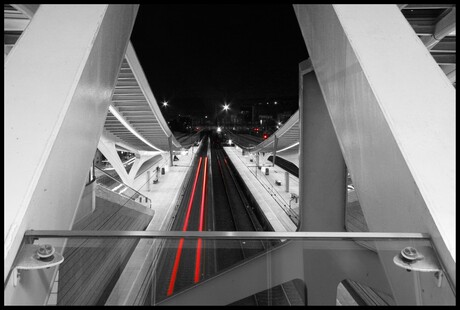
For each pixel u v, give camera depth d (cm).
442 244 215
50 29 313
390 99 274
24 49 296
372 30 329
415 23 564
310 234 232
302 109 668
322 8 396
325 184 658
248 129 13650
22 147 237
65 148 267
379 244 267
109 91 391
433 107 270
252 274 407
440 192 228
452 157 241
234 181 3344
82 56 292
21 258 209
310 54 462
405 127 257
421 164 238
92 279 414
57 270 248
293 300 383
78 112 287
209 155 5959
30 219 223
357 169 326
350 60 322
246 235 232
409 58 305
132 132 2184
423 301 230
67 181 282
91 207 896
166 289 459
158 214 1838
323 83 410
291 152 3881
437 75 294
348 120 339
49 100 261
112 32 377
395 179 258
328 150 659
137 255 452
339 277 379
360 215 799
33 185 223
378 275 353
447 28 532
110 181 2159
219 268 429
